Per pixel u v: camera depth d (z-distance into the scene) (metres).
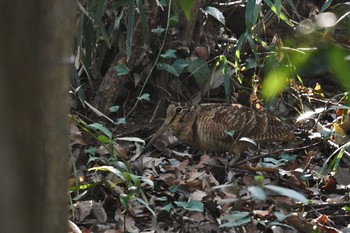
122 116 11.61
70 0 2.86
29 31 2.70
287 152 10.73
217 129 10.13
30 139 2.80
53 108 2.86
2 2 2.64
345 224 8.82
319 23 4.07
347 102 7.91
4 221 2.81
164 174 9.81
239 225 8.16
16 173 2.79
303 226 8.27
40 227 2.90
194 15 11.37
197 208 8.55
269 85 4.83
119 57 11.17
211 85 11.46
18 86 2.73
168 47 11.45
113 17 11.15
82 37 10.55
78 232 7.52
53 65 2.81
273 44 11.01
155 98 11.85
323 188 9.77
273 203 9.01
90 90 11.66
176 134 10.43
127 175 8.18
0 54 2.68
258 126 10.16
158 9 11.22
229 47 12.32
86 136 10.67
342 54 3.53
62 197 2.98
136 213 8.84
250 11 9.59
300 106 11.83
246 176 9.56
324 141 10.44
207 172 10.01
